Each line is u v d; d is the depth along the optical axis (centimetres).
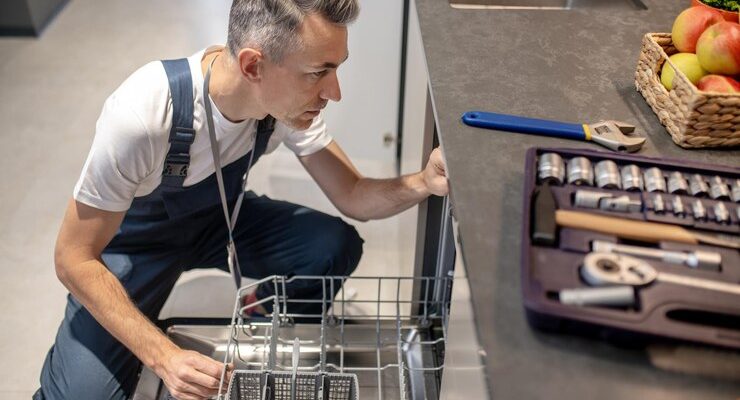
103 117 136
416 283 171
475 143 111
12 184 257
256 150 157
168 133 137
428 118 150
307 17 118
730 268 83
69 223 139
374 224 243
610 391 76
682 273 82
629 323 76
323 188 174
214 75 136
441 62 133
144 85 135
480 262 90
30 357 197
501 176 104
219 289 219
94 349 156
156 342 135
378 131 257
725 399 75
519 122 114
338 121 254
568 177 96
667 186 96
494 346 80
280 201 185
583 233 87
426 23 146
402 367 130
